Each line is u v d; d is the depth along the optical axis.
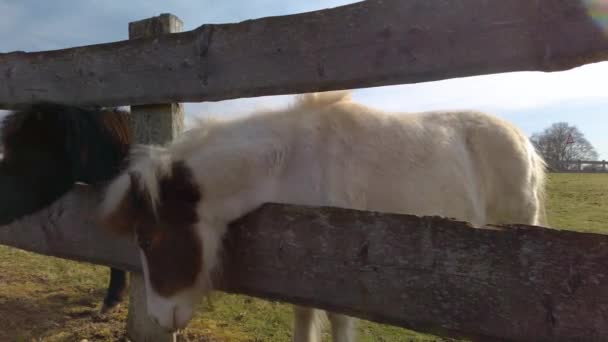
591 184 14.65
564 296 1.05
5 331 2.77
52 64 2.19
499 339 1.14
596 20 1.06
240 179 1.62
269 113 1.88
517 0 1.15
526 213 2.55
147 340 2.48
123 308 3.21
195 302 1.68
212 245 1.61
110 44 1.98
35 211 2.34
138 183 1.59
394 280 1.29
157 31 2.32
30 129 2.26
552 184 14.69
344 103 2.02
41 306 3.18
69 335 2.75
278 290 1.54
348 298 1.38
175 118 2.21
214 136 1.72
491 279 1.14
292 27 1.50
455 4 1.23
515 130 2.60
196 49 1.72
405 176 1.96
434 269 1.23
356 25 1.39
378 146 1.92
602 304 1.01
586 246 1.03
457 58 1.24
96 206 2.11
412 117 2.24
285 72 1.53
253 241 1.60
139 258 1.99
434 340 2.88
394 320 1.31
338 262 1.40
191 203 1.59
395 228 1.29
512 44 1.17
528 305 1.10
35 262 4.26
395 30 1.32
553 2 1.10
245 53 1.60
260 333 2.87
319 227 1.43
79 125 2.30
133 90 1.93
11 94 2.38
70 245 2.25
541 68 1.16
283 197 1.73
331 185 1.77
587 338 1.02
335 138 1.85
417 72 1.31
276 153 1.72
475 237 1.17
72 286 3.66
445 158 2.16
